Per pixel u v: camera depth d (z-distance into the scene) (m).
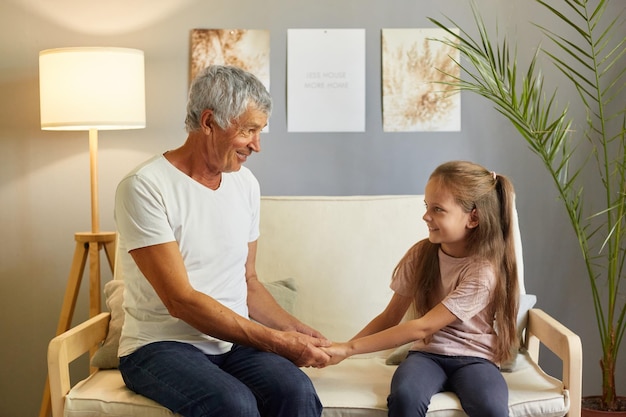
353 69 3.15
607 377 2.87
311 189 3.19
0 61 3.14
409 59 3.14
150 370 2.05
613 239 3.17
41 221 3.20
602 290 3.23
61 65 2.80
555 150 2.74
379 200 2.82
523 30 3.15
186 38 3.14
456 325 2.31
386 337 2.21
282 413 2.00
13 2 3.12
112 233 2.97
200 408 1.94
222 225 2.19
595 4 3.14
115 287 2.55
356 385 2.26
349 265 2.73
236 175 2.30
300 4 3.13
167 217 2.12
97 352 2.38
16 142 3.17
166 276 2.06
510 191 2.36
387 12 3.14
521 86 3.16
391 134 3.17
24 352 3.24
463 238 2.34
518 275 2.55
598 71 3.16
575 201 2.97
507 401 2.10
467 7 3.14
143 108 2.93
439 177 2.31
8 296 3.22
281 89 3.16
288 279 2.65
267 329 2.12
